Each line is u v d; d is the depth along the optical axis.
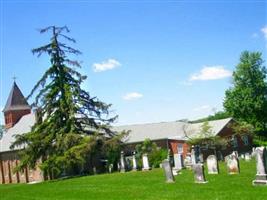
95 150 56.00
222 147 70.81
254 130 83.25
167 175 31.56
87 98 57.03
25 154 56.25
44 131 55.78
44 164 53.94
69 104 55.19
